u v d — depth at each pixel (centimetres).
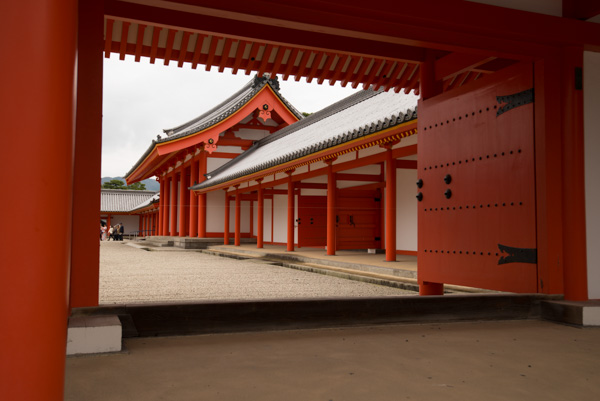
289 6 429
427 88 693
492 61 652
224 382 284
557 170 510
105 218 5656
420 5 455
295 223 2230
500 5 505
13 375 131
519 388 275
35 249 134
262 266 1458
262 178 2059
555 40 500
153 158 2964
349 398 257
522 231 534
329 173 1541
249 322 436
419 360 337
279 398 257
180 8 423
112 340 354
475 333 433
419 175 699
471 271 600
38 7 135
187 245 2672
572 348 374
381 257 1432
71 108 148
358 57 705
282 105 2753
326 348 373
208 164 2931
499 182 564
